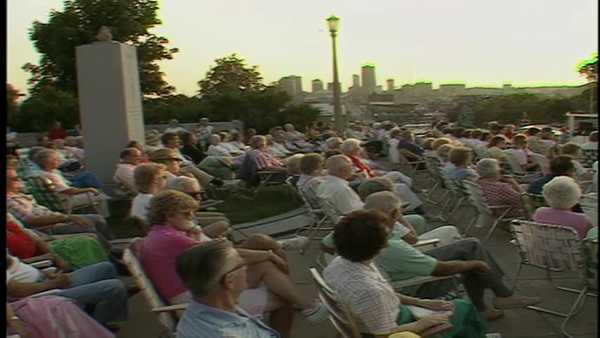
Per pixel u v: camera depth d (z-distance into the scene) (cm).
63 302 345
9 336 309
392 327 305
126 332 450
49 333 332
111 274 425
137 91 1098
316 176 711
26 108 2667
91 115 1020
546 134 1498
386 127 2069
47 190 717
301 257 655
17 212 556
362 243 306
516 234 449
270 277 389
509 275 561
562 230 399
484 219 730
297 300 392
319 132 2250
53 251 476
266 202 1058
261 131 3178
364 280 307
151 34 3378
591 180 805
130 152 840
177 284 364
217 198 1093
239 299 381
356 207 582
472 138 1500
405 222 509
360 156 945
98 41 1025
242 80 4481
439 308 343
